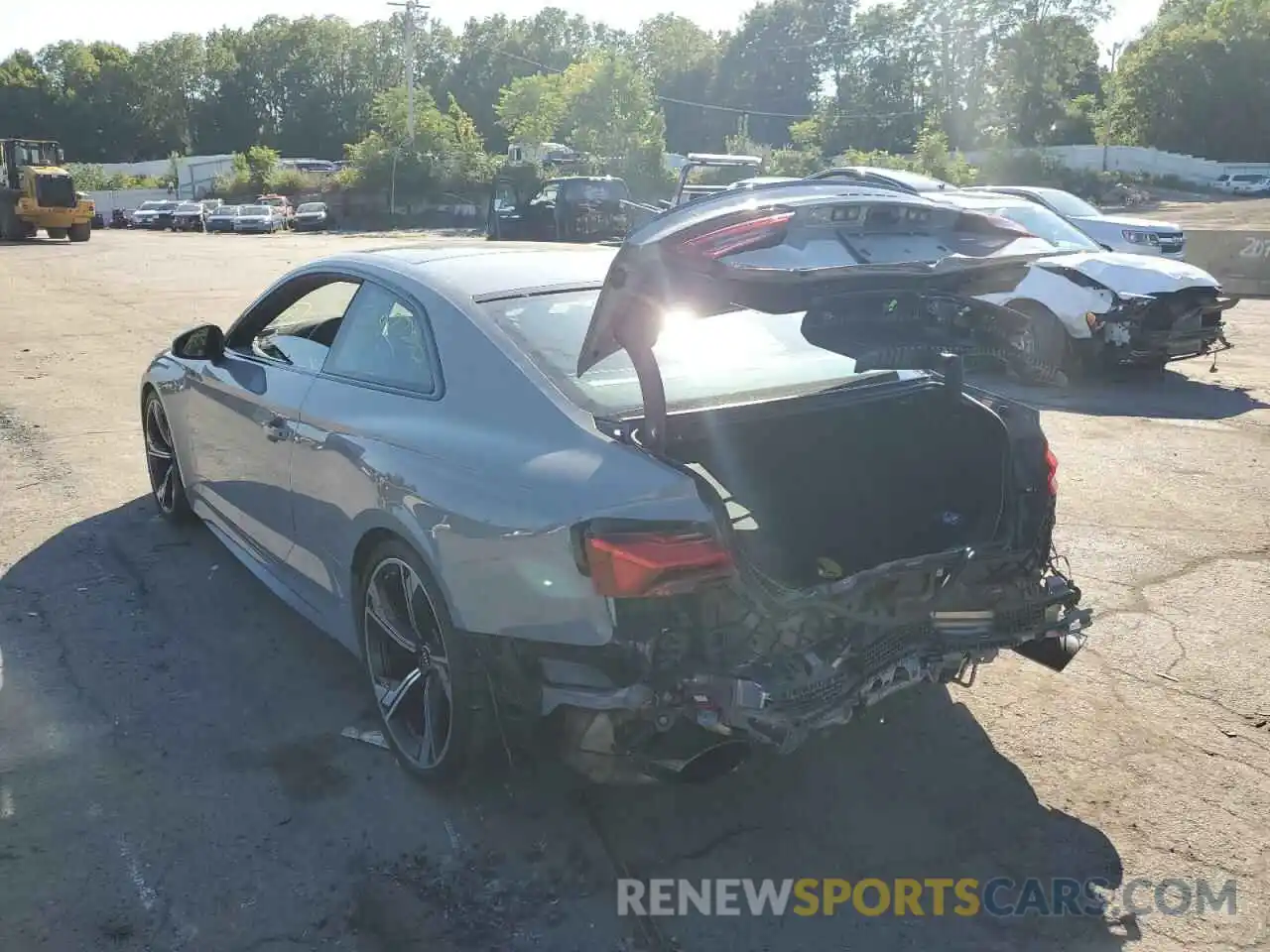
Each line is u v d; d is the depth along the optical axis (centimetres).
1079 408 867
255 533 441
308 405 384
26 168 3297
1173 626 452
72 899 283
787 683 270
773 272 278
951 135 8125
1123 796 334
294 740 361
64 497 603
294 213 5300
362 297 390
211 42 11250
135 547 527
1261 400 895
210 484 483
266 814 321
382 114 5825
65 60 10812
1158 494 632
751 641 278
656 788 337
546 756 303
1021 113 7894
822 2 10431
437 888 291
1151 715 381
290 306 441
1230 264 1642
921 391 358
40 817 316
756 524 325
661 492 267
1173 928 278
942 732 371
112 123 10625
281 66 10844
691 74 11131
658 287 269
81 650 420
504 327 337
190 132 10962
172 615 453
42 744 354
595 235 2605
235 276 1958
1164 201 5831
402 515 317
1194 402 889
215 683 397
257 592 477
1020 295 955
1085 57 7962
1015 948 271
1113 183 6112
